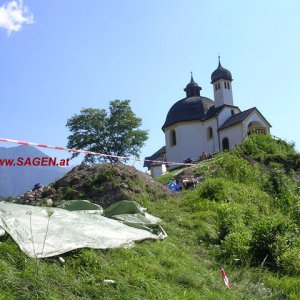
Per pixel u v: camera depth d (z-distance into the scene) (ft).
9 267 17.28
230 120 147.64
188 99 162.40
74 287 17.71
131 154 169.78
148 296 18.66
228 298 21.72
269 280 26.21
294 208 49.29
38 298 16.11
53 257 19.74
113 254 22.03
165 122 163.43
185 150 153.99
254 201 49.52
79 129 167.84
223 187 47.96
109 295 17.94
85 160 165.48
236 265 28.32
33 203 41.83
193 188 54.95
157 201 43.62
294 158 78.54
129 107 170.09
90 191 42.22
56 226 22.63
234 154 76.38
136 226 29.81
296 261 28.73
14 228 20.57
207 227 34.78
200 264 26.61
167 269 22.68
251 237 31.48
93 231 24.03
